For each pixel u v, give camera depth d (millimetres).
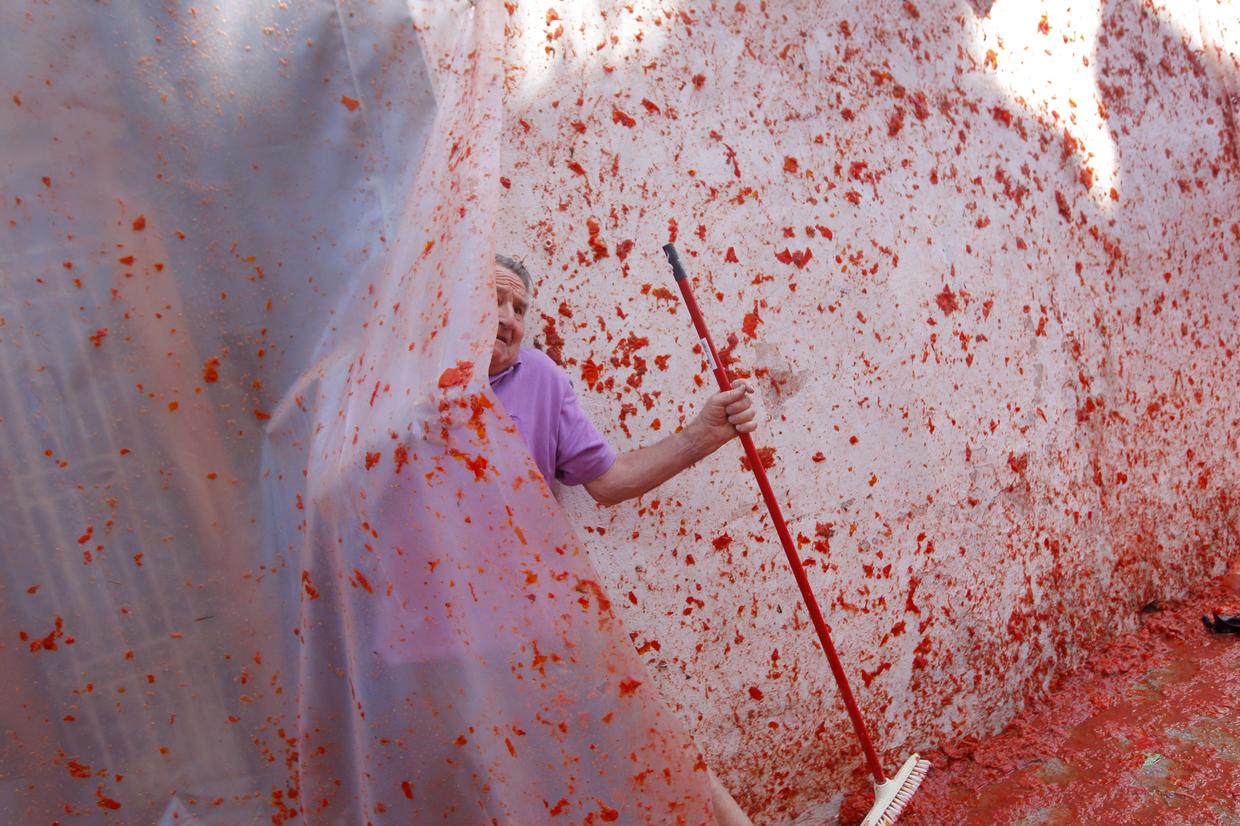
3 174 1694
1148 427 3826
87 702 1774
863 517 2871
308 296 1931
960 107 3242
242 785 1895
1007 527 3252
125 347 1785
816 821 2760
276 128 1906
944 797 2883
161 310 1812
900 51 3098
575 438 2209
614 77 2488
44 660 1742
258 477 1891
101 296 1767
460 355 1727
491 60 1962
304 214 1932
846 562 2828
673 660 2512
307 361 1925
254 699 1896
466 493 1749
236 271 1870
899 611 2941
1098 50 3771
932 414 3039
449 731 1854
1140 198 3867
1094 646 3570
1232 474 4219
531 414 2154
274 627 1904
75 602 1759
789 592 2711
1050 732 3150
